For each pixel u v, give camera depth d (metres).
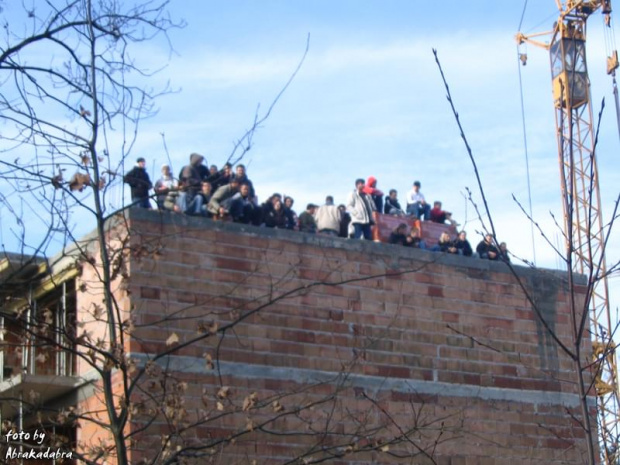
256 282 19.98
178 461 15.42
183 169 21.19
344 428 19.91
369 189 25.88
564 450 21.31
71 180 14.75
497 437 21.36
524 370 22.08
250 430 16.08
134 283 18.89
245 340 19.59
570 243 14.22
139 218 19.25
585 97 52.53
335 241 20.98
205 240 19.77
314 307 20.41
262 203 22.48
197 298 19.38
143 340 18.66
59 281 19.09
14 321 15.55
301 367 19.92
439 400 21.06
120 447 14.45
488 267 22.42
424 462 20.56
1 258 17.67
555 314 22.78
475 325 21.91
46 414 19.20
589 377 22.50
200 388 18.89
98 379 18.81
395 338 21.02
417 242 24.22
